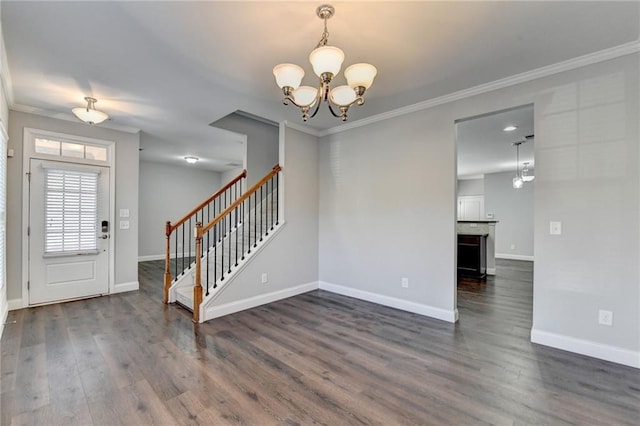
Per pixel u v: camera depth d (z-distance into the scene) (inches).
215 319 133.7
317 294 174.7
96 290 169.3
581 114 100.9
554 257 105.7
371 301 160.2
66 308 148.0
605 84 96.9
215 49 95.4
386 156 154.9
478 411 71.8
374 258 159.6
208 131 186.5
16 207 145.1
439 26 83.6
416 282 143.2
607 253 96.5
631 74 92.8
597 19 80.2
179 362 94.6
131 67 106.7
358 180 167.3
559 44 92.0
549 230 106.5
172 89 124.6
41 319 132.3
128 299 164.2
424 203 140.6
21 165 146.2
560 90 105.0
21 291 146.8
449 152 132.6
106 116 136.4
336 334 117.6
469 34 87.2
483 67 106.4
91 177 166.6
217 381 84.1
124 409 72.0
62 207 157.5
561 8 76.0
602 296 97.2
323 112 153.1
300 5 75.3
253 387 81.4
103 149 171.9
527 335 117.3
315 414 70.6
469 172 347.3
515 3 74.4
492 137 201.3
